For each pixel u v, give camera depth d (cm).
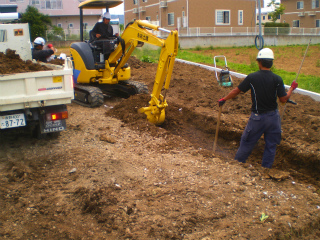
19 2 3959
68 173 500
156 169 501
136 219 388
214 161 527
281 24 3803
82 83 923
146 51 1981
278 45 3412
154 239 359
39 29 3341
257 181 466
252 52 2508
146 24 756
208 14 3186
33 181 482
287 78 1216
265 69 510
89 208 411
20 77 519
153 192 438
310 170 607
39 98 540
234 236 361
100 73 898
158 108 713
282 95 507
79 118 761
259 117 511
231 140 732
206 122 791
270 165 526
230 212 399
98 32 916
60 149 584
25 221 399
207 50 2780
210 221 385
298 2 4766
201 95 969
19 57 625
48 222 397
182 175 480
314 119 740
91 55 884
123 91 972
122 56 849
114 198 423
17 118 543
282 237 364
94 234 374
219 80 1020
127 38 823
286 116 784
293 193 440
